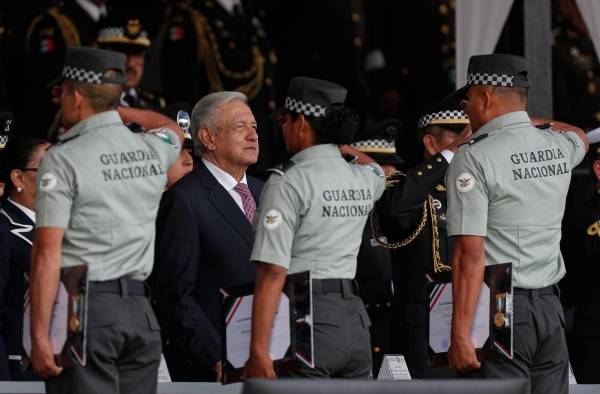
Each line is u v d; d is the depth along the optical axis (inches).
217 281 966.4
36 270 759.7
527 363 843.4
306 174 816.3
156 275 961.5
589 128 1464.1
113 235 781.3
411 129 1498.5
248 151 986.1
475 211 832.3
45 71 1306.6
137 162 792.9
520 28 1162.0
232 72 1355.8
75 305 761.0
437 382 697.6
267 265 807.1
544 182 845.2
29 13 1360.7
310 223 814.5
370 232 1079.0
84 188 772.6
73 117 792.9
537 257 844.0
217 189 981.2
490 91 850.1
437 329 861.2
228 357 837.2
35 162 996.6
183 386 876.0
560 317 853.2
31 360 767.1
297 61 1513.3
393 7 1531.7
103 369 775.7
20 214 992.2
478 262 829.8
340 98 831.7
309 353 799.1
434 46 1515.7
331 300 817.5
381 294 1075.3
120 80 797.2
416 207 958.4
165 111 1082.7
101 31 1259.8
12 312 974.4
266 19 1520.7
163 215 967.6
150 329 794.2
